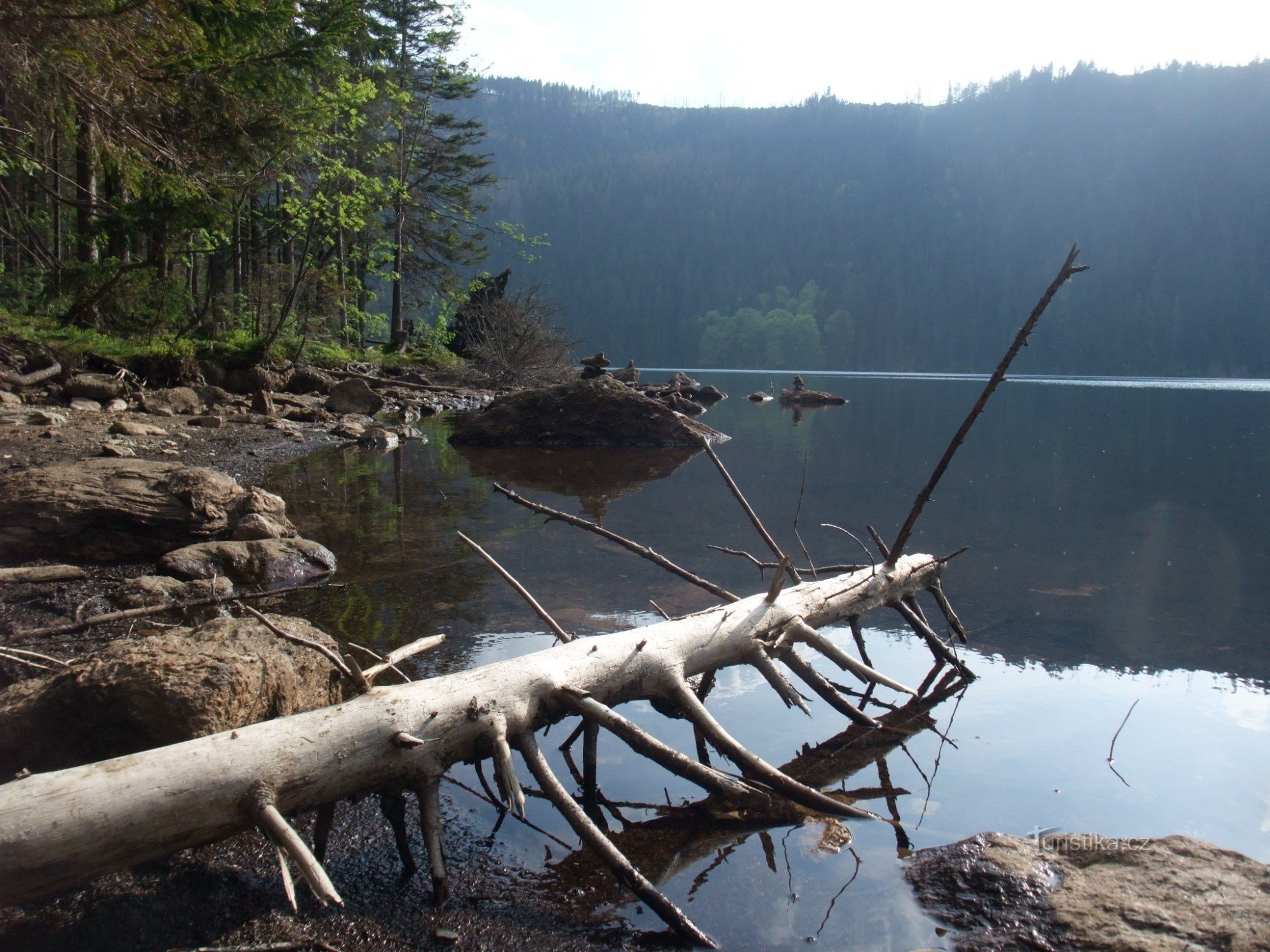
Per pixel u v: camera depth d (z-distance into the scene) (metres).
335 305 24.45
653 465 10.55
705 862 2.30
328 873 2.21
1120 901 2.03
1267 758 2.94
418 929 1.99
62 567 4.77
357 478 8.71
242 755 2.00
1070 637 4.25
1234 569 5.59
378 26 28.58
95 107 10.22
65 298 15.57
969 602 4.84
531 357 25.81
